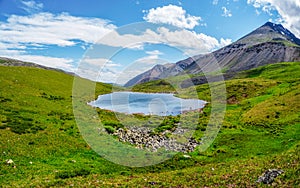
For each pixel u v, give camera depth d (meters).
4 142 34.75
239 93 106.62
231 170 28.66
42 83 85.75
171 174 28.78
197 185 23.94
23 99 61.38
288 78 138.50
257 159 33.66
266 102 75.31
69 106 63.47
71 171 28.95
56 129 43.69
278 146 40.38
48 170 29.11
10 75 83.06
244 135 47.78
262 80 136.50
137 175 28.89
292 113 60.59
